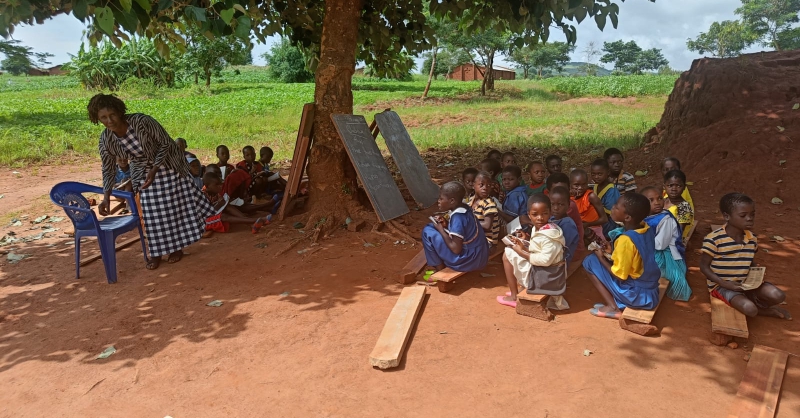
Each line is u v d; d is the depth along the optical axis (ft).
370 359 10.95
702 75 32.35
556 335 12.04
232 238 20.06
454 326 12.60
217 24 15.47
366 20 26.17
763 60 33.58
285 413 9.66
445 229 14.58
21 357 12.07
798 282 14.43
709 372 10.43
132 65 115.55
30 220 23.98
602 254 12.90
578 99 86.74
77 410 10.03
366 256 17.52
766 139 26.08
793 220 20.10
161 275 16.65
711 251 12.53
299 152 21.01
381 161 21.81
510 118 58.39
